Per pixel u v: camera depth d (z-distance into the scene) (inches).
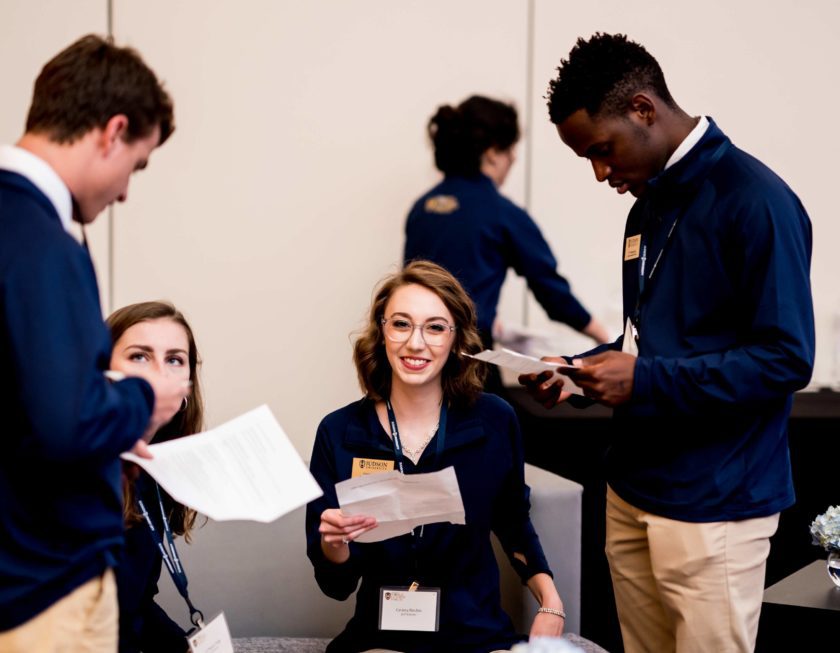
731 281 76.5
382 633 91.2
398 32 173.3
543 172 177.2
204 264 172.7
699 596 77.6
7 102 166.1
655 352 78.8
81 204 59.7
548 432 146.2
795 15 178.9
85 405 52.9
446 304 92.5
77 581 57.1
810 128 180.5
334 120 173.3
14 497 55.3
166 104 61.6
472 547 93.2
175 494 61.9
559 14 175.8
